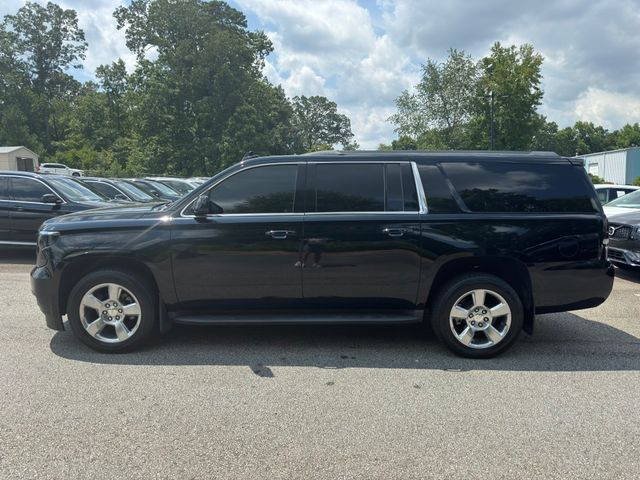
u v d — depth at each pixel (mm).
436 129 44406
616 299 7078
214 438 3160
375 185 4656
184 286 4602
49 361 4438
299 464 2887
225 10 52031
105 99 71125
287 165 4684
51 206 9414
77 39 71125
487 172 4691
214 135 47438
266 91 54406
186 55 46906
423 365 4469
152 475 2760
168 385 3955
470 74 43031
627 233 8133
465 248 4531
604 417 3498
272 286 4617
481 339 4695
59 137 72312
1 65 63688
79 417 3406
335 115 98062
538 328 5664
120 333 4613
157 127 47719
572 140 112062
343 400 3729
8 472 2764
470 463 2914
